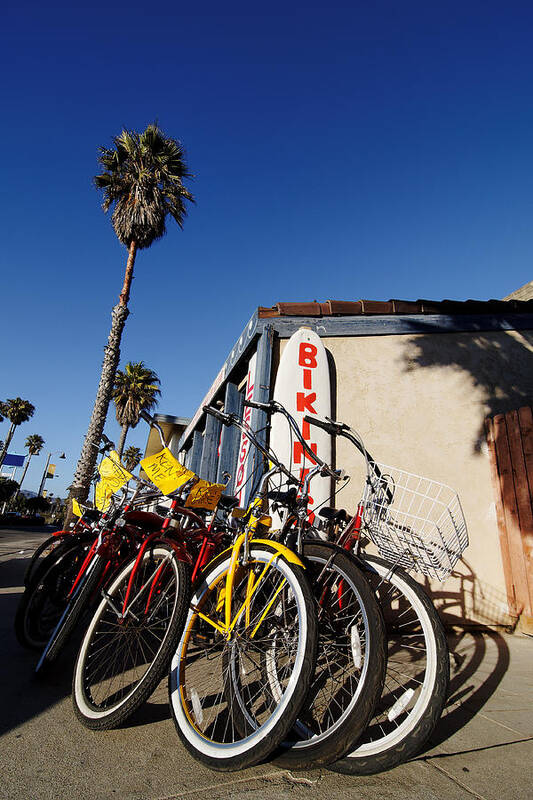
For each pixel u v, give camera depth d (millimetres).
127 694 1739
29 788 1287
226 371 5746
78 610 2221
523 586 3576
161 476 2139
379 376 4430
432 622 1593
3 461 46062
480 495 4062
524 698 2150
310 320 4555
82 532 2988
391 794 1313
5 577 5527
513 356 4594
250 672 1748
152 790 1308
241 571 1801
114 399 27500
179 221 13383
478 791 1342
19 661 2455
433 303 4648
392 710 1571
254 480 3869
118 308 12273
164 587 2043
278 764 1445
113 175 12836
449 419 4309
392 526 1885
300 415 3975
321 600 1811
